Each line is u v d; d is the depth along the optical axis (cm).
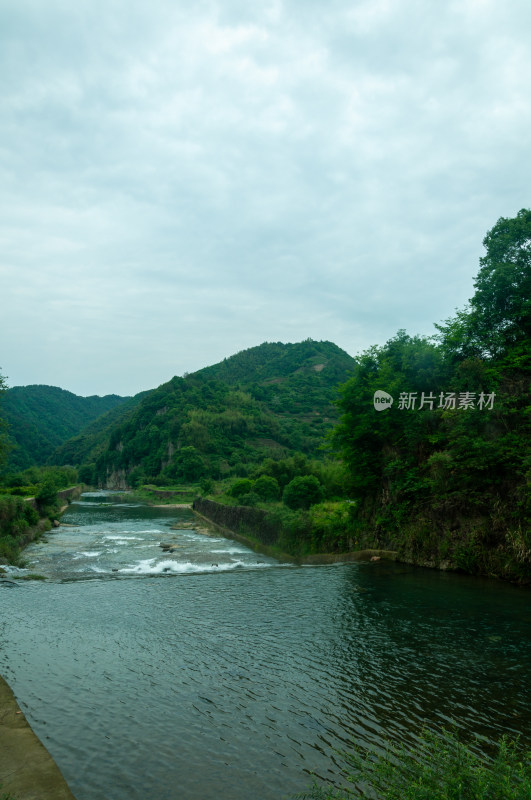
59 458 19988
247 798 702
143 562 2820
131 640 1380
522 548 2030
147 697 1032
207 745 849
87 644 1351
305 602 1777
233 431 14588
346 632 1423
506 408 2348
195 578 2259
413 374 2888
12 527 3444
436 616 1570
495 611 1619
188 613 1650
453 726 888
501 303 2877
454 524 2411
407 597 1820
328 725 909
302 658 1231
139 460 15525
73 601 1822
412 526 2600
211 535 4394
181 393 17438
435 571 2333
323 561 2836
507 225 2919
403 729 887
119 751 830
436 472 2481
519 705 967
